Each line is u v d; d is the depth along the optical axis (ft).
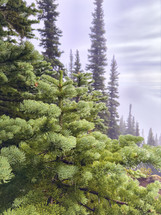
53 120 10.59
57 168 10.43
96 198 13.84
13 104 18.12
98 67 82.64
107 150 12.27
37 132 10.44
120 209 10.80
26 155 10.79
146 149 10.19
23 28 20.17
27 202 10.73
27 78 14.29
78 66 90.53
